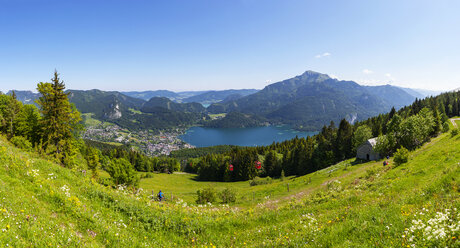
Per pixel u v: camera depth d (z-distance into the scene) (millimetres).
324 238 8305
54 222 8812
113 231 9922
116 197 13812
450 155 23906
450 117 125188
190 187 84250
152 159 149500
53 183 12477
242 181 106375
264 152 135500
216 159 122188
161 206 15180
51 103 38469
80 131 50531
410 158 34031
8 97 50312
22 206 8969
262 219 14078
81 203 11273
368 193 17078
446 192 11227
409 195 12797
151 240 10586
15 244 6484
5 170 11703
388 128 78812
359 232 8133
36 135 41125
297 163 103375
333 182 36625
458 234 5973
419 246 6059
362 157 70250
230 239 11383
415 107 131750
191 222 12586
